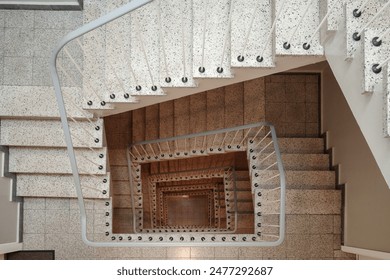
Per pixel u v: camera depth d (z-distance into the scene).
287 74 4.61
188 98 4.77
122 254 3.50
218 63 2.31
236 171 5.22
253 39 2.21
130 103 2.68
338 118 3.83
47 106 2.86
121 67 2.71
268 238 3.55
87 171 3.14
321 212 3.64
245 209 4.95
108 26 2.89
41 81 3.07
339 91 3.83
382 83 1.51
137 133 4.96
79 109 2.85
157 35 2.65
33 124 3.02
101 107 2.71
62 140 3.01
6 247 3.04
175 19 2.69
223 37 2.38
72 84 3.06
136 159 4.92
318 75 4.59
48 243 3.42
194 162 5.81
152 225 5.72
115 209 4.90
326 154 4.06
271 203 3.57
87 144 2.99
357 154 3.32
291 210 3.63
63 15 3.15
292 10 2.07
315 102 4.56
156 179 5.96
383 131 1.47
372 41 1.56
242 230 4.70
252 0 2.34
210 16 2.43
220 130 3.73
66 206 3.44
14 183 3.23
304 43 2.03
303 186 3.82
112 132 5.06
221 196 6.51
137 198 4.94
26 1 3.11
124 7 1.67
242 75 2.31
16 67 3.09
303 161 4.01
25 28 3.13
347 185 3.54
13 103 2.86
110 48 2.79
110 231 3.46
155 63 2.58
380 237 2.87
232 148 4.34
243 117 4.58
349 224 3.48
